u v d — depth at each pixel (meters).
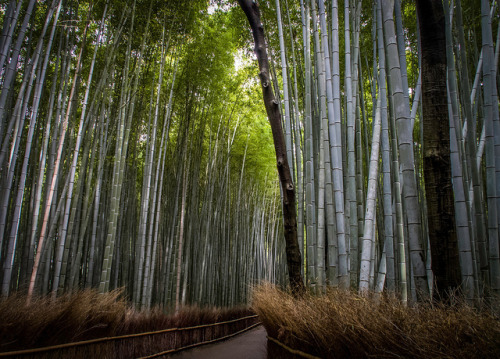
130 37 5.05
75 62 5.84
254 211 10.82
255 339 6.04
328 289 2.41
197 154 7.45
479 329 1.21
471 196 3.07
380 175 5.14
